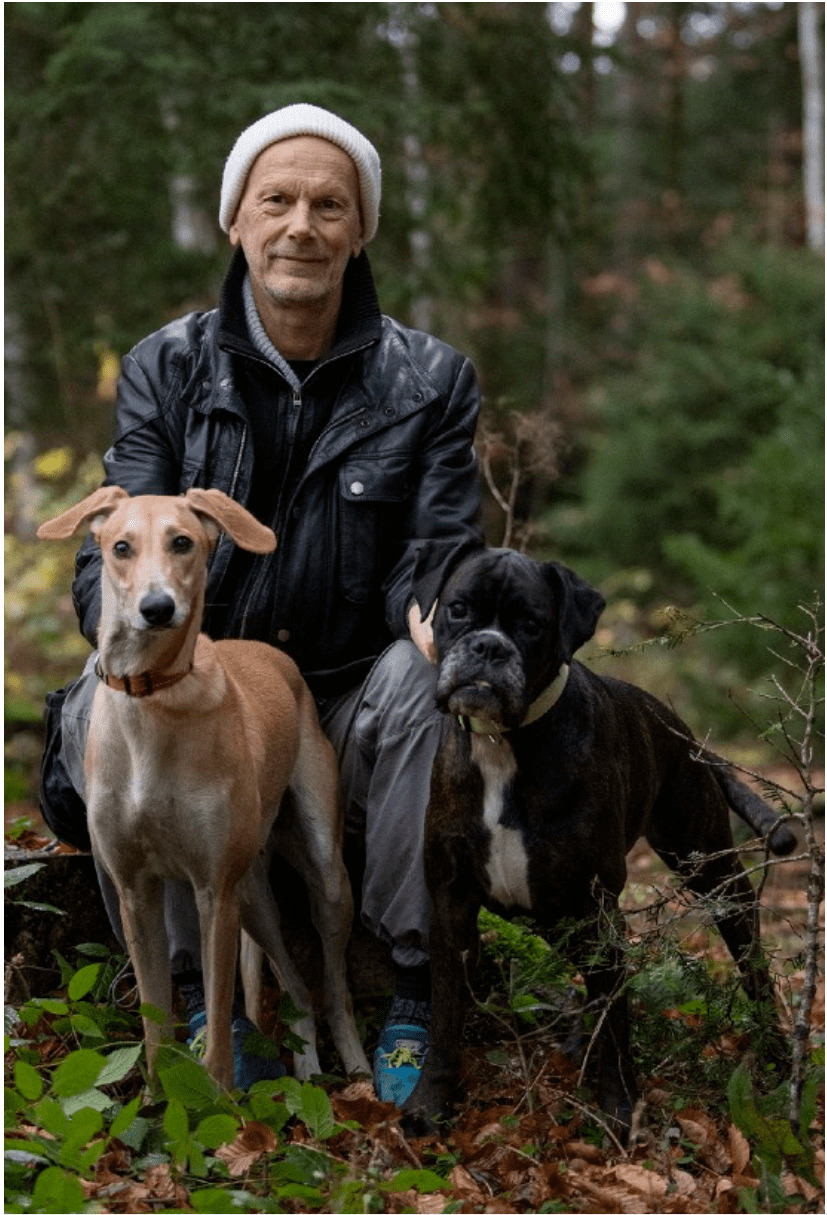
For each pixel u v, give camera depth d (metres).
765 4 23.06
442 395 4.18
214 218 11.88
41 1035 3.77
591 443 15.88
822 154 15.38
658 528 14.12
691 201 24.62
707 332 14.54
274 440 4.12
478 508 4.21
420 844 3.75
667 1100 3.62
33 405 12.77
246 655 3.86
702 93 25.56
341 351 4.09
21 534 12.26
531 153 10.94
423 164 10.93
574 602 3.41
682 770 4.03
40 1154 3.06
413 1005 3.79
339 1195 3.00
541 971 3.60
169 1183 3.08
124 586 3.22
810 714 3.33
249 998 3.96
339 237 4.05
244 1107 3.39
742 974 3.79
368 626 4.17
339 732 4.10
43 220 10.93
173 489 4.16
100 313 11.14
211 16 9.69
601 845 3.47
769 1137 3.26
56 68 9.48
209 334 4.16
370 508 4.07
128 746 3.31
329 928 3.96
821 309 14.13
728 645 10.33
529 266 19.78
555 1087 3.73
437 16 10.72
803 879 6.32
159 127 10.11
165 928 3.61
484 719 3.29
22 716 8.45
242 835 3.42
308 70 9.62
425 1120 3.47
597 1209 3.11
